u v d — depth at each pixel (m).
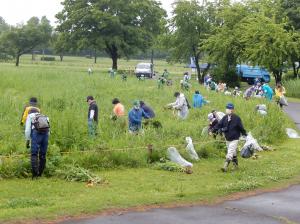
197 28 56.53
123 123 17.34
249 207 9.95
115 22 63.25
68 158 12.86
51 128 14.16
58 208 9.24
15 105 20.39
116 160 13.59
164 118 20.92
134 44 66.62
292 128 22.47
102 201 9.85
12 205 9.40
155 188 11.40
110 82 34.88
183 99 21.53
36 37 81.88
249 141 16.38
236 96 30.30
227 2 52.00
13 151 13.29
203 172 13.48
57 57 132.62
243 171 13.62
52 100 22.38
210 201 10.32
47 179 11.86
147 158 14.15
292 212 9.65
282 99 28.91
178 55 58.16
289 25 48.69
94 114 15.70
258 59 44.09
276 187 11.84
